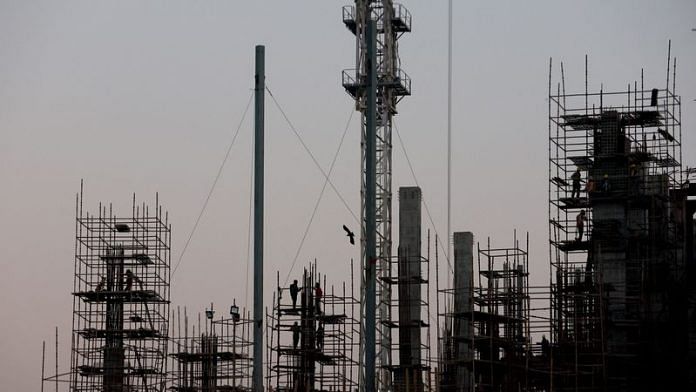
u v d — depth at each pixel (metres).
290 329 162.88
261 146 154.75
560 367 159.62
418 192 178.12
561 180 168.75
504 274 162.88
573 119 169.25
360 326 180.50
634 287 165.00
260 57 156.25
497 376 163.62
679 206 168.88
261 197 154.12
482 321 163.12
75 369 168.25
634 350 162.25
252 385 156.12
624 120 169.62
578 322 161.50
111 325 170.25
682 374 162.12
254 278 152.75
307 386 159.00
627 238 165.88
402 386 167.00
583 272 164.25
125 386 168.38
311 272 165.00
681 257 168.00
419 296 169.75
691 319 165.38
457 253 175.00
